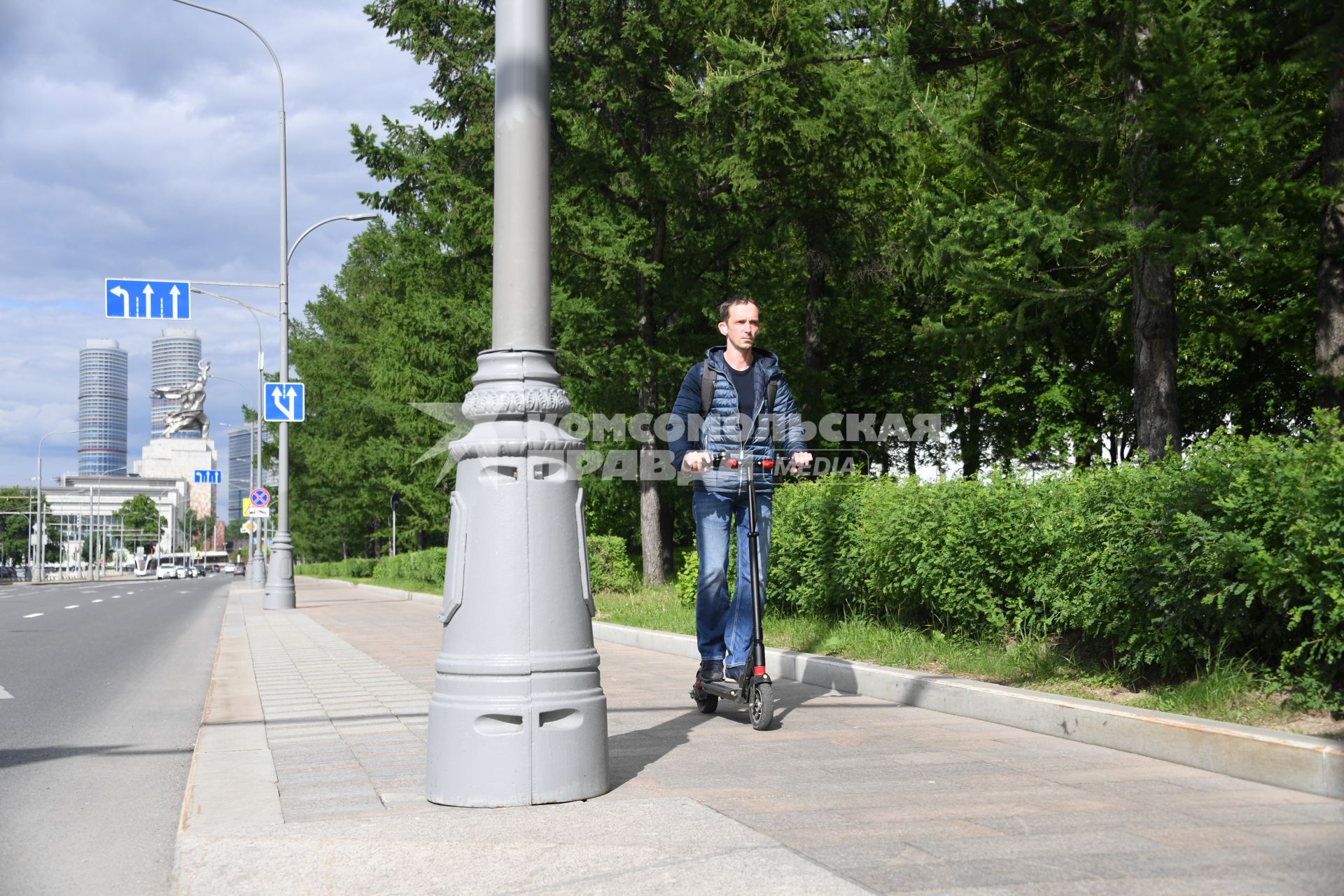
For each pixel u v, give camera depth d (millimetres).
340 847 3309
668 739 5324
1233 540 4555
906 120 9250
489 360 4242
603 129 17859
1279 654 4891
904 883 2857
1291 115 7906
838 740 5176
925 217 9242
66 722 7316
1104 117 8438
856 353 26906
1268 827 3377
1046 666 6070
